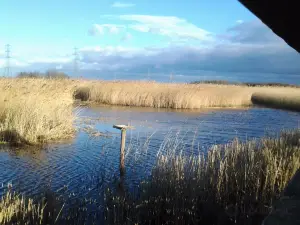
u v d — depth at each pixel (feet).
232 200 21.80
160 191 20.25
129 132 48.29
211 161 24.53
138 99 88.33
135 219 18.39
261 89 151.64
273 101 116.67
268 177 22.13
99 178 26.18
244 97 107.24
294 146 30.09
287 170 22.44
